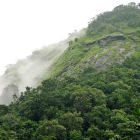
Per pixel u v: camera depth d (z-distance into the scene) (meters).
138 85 59.53
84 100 51.12
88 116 46.78
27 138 44.09
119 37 105.25
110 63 82.56
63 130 41.41
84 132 42.91
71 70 90.56
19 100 69.19
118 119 42.31
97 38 113.12
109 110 48.22
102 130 41.38
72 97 54.59
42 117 51.22
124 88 57.56
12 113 57.69
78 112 50.38
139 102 49.00
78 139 39.22
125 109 48.03
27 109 56.03
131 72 67.44
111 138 37.75
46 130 41.44
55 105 55.41
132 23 122.62
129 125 39.34
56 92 60.06
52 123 43.19
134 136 37.94
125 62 78.31
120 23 128.88
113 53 89.31
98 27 128.38
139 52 87.12
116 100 52.84
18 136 44.22
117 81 62.00
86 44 112.50
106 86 60.41
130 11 140.62
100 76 70.56
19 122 50.47
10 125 49.28
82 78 74.25
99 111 46.97
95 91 54.56
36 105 55.06
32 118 53.97
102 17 140.00
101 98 52.62
